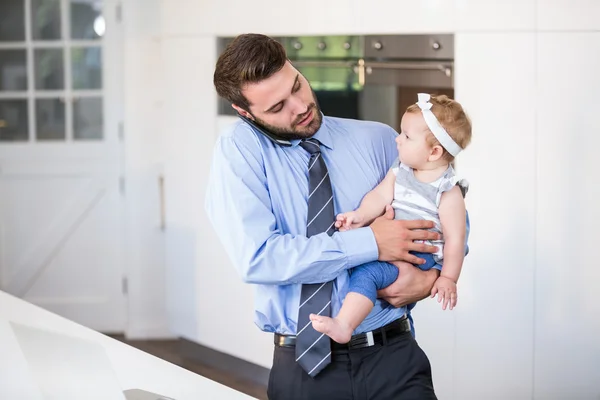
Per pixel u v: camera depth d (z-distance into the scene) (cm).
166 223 423
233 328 406
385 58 365
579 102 329
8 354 148
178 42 407
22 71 473
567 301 336
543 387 341
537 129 334
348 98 379
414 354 196
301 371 191
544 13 328
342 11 367
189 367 423
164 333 474
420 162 202
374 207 201
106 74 468
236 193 186
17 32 472
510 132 337
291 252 182
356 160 205
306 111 189
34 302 481
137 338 475
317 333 187
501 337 343
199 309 418
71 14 468
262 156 193
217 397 148
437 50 352
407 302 194
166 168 419
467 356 346
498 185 339
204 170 409
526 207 337
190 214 414
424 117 200
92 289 479
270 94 183
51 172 475
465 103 341
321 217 192
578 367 338
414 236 190
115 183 473
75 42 468
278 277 182
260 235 184
